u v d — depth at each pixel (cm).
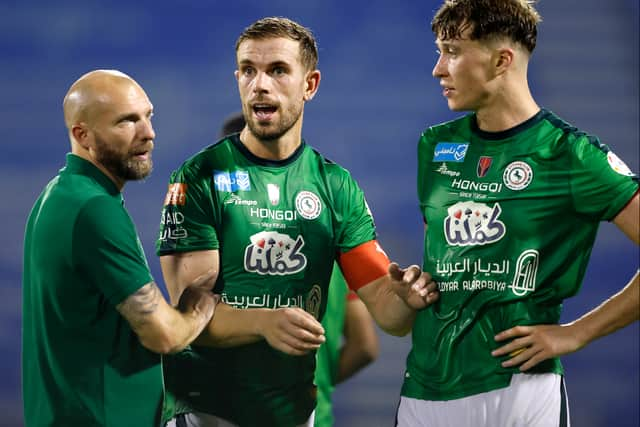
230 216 1524
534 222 1395
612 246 4312
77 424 1386
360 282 1600
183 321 1417
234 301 1528
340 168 1620
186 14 4841
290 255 1539
